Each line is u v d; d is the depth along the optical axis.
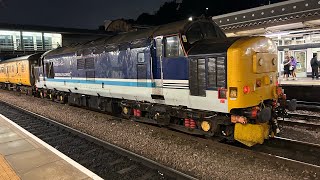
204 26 8.16
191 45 7.52
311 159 6.34
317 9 13.51
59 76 14.20
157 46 8.21
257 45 6.65
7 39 38.91
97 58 10.98
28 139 7.49
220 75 6.55
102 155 6.82
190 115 7.61
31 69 18.77
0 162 5.86
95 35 42.34
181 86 7.53
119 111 11.38
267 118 6.51
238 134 6.57
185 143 7.45
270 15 15.78
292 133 8.66
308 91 13.54
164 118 8.47
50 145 7.39
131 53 9.12
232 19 18.00
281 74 20.81
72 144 7.93
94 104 12.31
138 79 8.91
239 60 6.21
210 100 6.82
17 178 5.05
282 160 5.79
